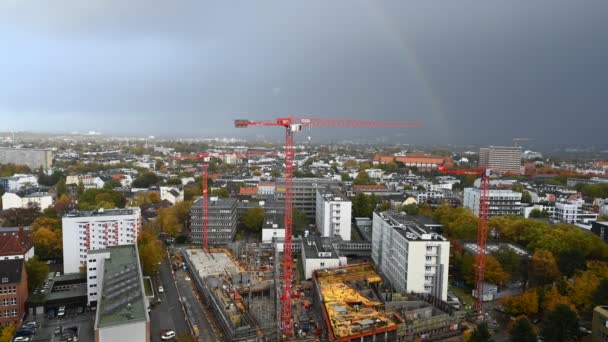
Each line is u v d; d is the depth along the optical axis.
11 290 186.00
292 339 175.12
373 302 195.12
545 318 176.38
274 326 183.88
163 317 195.50
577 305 189.62
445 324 183.00
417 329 176.12
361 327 169.00
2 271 187.62
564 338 156.00
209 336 178.88
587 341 166.25
